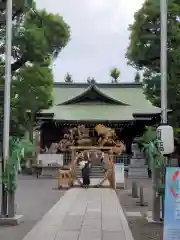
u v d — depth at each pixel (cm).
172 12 2238
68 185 2809
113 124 4872
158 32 2297
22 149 1346
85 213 1568
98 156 4119
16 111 2398
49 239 1065
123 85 5941
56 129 5072
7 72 1324
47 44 2303
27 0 1966
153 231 1201
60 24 2389
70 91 5869
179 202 806
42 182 3291
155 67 2445
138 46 2348
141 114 4853
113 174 2831
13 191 1323
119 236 1109
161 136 1280
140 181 3531
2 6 1797
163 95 1326
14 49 2125
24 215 1508
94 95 5344
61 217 1464
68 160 4341
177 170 820
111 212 1597
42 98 2677
